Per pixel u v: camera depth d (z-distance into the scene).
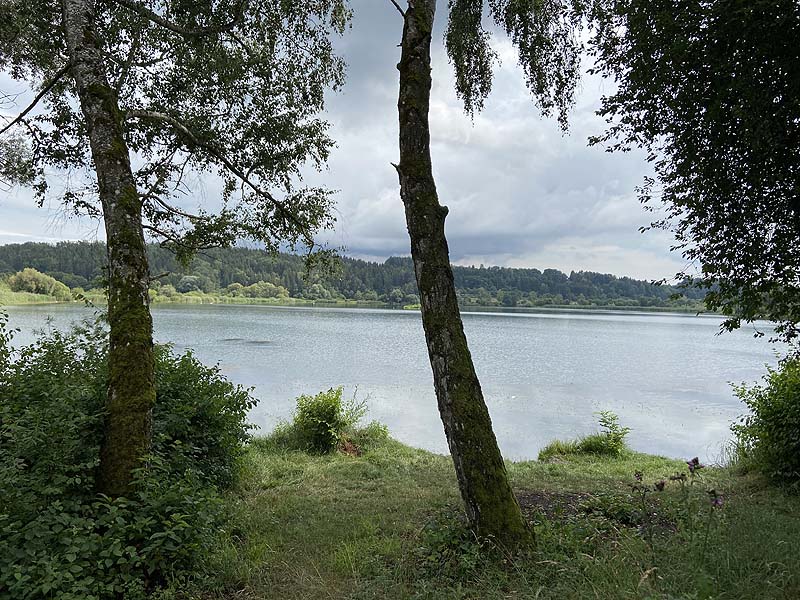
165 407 5.66
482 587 3.39
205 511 3.92
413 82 4.45
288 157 8.29
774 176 5.03
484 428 4.12
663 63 5.00
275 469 7.99
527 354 33.47
